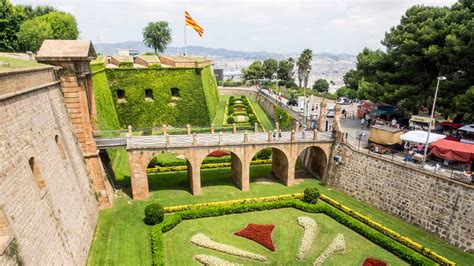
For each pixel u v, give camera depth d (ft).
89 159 102.83
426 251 82.94
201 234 93.61
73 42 100.07
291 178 127.65
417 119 131.23
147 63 185.06
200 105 194.90
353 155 117.39
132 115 183.62
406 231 93.91
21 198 55.11
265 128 195.72
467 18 116.26
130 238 89.76
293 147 124.16
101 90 153.07
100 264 77.92
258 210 109.09
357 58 208.95
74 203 80.12
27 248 52.47
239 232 94.73
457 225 85.51
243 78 450.71
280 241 92.02
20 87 65.77
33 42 182.70
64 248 66.64
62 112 91.30
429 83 132.98
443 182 88.53
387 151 112.98
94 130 120.16
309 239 91.56
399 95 131.23
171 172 140.05
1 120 55.31
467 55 111.04
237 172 126.82
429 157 107.34
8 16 180.04
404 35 132.36
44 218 61.52
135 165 110.93
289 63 410.11
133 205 109.40
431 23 124.06
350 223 98.07
